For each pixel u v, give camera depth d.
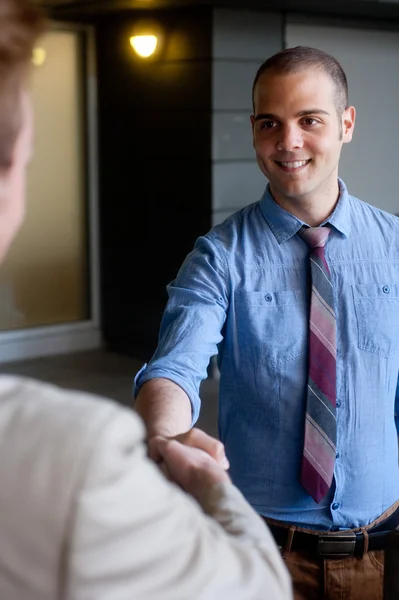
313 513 1.71
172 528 0.69
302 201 1.74
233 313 1.74
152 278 5.94
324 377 1.69
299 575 1.72
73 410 0.69
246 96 5.50
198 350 1.62
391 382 1.77
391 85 6.55
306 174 1.71
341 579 1.71
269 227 1.77
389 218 1.83
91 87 6.14
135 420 0.70
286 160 1.71
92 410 0.69
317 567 1.71
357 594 1.71
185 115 5.54
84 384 5.59
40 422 0.67
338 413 1.70
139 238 6.00
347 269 1.76
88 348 6.37
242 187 5.57
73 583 0.64
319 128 1.70
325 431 1.67
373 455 1.73
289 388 1.71
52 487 0.65
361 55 6.32
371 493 1.73
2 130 0.69
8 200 0.72
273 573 0.75
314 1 5.29
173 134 5.64
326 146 1.71
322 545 1.70
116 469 0.66
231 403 1.76
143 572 0.66
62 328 6.27
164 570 0.67
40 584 0.65
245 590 0.71
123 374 5.80
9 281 6.05
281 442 1.72
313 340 1.70
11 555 0.65
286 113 1.69
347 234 1.77
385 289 1.77
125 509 0.66
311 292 1.71
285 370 1.71
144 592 0.66
